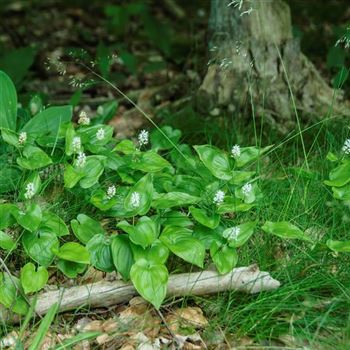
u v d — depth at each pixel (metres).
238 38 5.99
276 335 3.92
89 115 6.97
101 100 7.26
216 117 6.09
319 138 5.74
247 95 6.01
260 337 3.90
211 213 4.31
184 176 4.65
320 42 8.32
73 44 9.45
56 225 4.24
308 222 4.57
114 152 4.97
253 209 4.64
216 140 5.86
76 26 10.21
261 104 6.02
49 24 10.23
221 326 3.99
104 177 4.86
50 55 8.83
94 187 4.70
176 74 8.08
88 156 4.54
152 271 3.90
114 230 4.66
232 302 4.12
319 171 5.07
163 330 4.00
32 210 4.14
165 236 4.11
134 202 4.20
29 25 10.16
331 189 4.68
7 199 4.88
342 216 4.54
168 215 4.36
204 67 6.25
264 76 6.00
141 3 9.57
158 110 6.51
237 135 5.77
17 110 5.62
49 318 3.75
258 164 4.79
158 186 4.63
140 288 3.83
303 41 8.31
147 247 4.04
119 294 4.11
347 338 3.79
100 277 4.35
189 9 10.70
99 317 4.14
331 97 6.34
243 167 5.14
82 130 4.84
